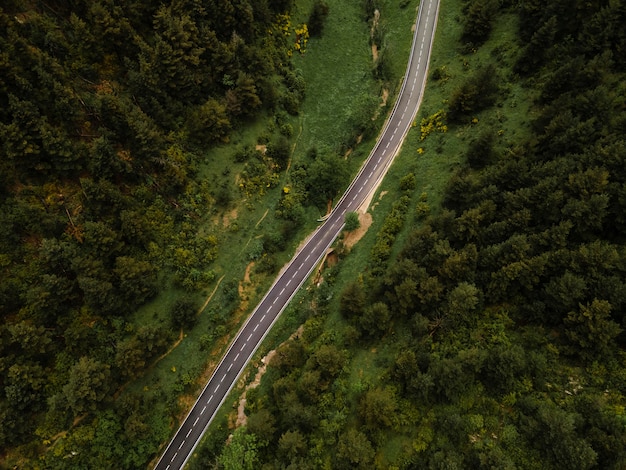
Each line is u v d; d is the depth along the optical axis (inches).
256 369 3041.3
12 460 2381.9
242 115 3686.0
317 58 4311.0
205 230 3299.7
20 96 2600.9
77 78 2999.5
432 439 2161.7
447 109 3720.5
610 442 1803.6
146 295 2945.4
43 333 2500.0
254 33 3892.7
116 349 2714.1
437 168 3440.0
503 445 2032.5
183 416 2923.2
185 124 3395.7
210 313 3139.8
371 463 2167.8
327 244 3555.6
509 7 3954.2
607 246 2185.0
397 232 3248.0
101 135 2918.3
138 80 3075.8
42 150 2669.8
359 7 4692.4
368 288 2974.9
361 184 3762.3
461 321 2459.4
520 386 2145.7
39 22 2874.0
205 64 3506.4
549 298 2247.8
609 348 2063.2
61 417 2516.0
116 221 2908.5
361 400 2342.5
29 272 2591.0
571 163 2564.0
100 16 3009.4
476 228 2684.5
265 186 3624.5
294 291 3361.2
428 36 4355.3
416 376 2299.5
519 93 3425.2
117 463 2596.0
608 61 2871.6
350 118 4104.3
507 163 2807.6
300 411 2395.4
